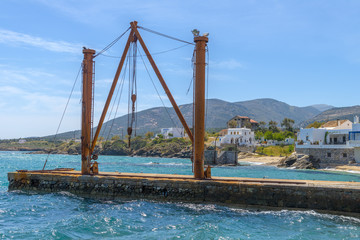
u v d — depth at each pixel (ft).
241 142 551.59
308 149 313.53
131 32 118.52
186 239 69.97
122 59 120.06
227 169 299.99
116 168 319.68
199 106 107.96
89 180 114.73
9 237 69.92
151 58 116.98
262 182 101.81
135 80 118.21
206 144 584.40
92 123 122.93
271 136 607.78
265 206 96.43
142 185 108.06
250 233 74.90
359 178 213.25
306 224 82.53
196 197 102.53
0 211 93.91
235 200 98.99
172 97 116.88
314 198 93.25
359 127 291.99
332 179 205.36
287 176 227.20
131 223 82.02
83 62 121.29
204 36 107.55
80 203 104.83
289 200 95.04
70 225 79.00
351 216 89.61
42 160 514.68
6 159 545.85
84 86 120.98
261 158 442.09
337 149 293.23
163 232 74.90
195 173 109.91
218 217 88.58
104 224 80.43
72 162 456.86
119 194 110.01
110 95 122.01
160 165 384.68
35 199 109.81
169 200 104.47
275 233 75.20
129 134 115.65
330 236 73.56
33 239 68.59
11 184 125.49
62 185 118.73
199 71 107.45
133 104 116.88
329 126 361.71
